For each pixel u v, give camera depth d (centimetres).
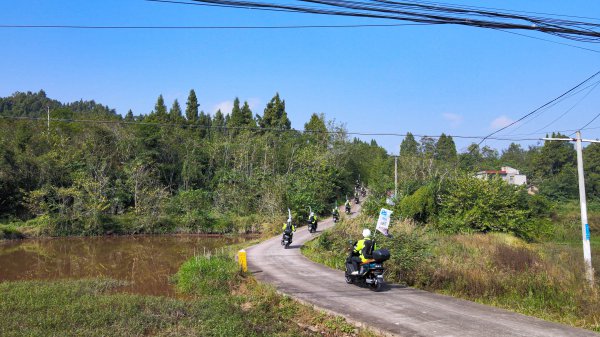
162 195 4481
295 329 941
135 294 1448
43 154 4469
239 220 4434
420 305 1077
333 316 1008
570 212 5159
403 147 8656
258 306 1148
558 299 1052
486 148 8712
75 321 1030
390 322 919
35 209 3962
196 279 1555
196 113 8519
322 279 1521
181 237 4000
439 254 1719
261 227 4322
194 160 5784
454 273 1292
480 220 3012
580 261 1559
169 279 1797
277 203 4478
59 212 3994
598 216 4734
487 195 3028
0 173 4081
